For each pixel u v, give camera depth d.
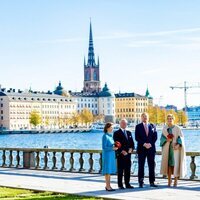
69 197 23.62
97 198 23.27
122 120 26.47
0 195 24.42
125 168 26.14
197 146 142.50
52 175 32.69
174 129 26.20
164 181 28.59
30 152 37.31
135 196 23.42
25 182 29.22
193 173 29.05
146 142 26.33
